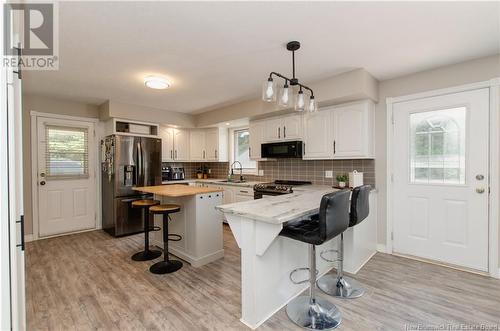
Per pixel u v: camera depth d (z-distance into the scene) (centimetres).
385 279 240
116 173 392
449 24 187
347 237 256
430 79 277
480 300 203
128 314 188
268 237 167
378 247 317
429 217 280
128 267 272
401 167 298
